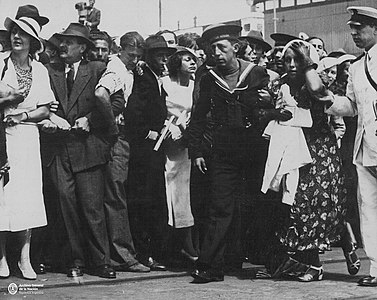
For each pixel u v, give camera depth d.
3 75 6.61
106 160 6.90
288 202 6.79
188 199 7.28
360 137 6.86
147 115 7.06
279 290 6.54
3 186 6.58
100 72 6.91
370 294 6.47
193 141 6.95
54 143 6.88
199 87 7.05
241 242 7.39
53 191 6.91
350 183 8.41
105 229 6.93
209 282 6.82
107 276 6.84
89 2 7.27
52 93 6.79
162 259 7.38
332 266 7.72
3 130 6.52
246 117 6.87
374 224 6.86
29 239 6.73
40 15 7.08
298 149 6.84
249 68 6.92
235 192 6.92
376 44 6.84
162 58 7.29
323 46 8.20
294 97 6.92
